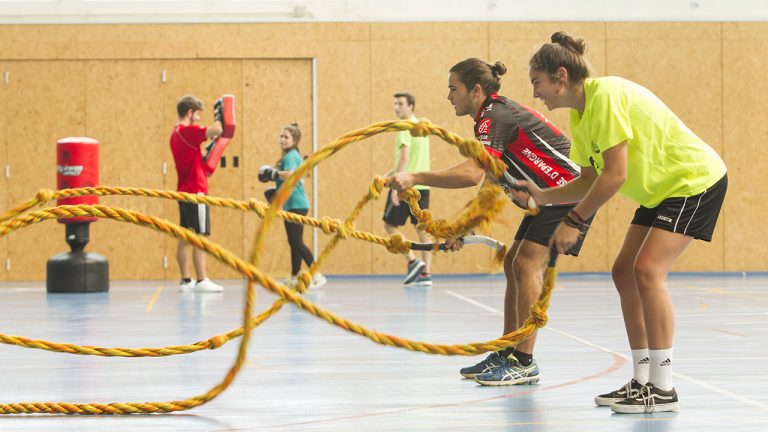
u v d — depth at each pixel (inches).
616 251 532.4
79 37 520.1
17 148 518.3
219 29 524.4
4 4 518.6
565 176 169.5
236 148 525.3
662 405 143.8
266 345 227.8
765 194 538.9
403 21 530.6
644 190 141.6
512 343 125.9
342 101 528.7
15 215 138.4
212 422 138.9
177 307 332.8
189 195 151.0
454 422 136.9
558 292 398.6
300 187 421.7
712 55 538.9
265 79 527.2
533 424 135.3
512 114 169.2
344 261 522.6
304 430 132.1
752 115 539.5
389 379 177.6
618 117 135.6
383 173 528.7
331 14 530.0
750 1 540.4
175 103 523.8
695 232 140.4
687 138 140.9
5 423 139.7
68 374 185.6
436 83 531.2
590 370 187.3
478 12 533.3
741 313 305.7
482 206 134.6
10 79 518.0
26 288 447.8
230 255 109.7
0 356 211.3
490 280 485.7
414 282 444.1
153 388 169.3
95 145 418.9
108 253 518.9
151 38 522.6
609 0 537.0
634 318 148.4
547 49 142.2
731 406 148.4
